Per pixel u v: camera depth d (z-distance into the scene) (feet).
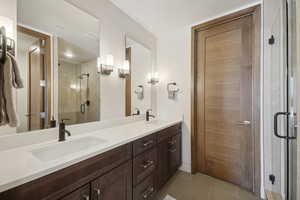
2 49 2.82
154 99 8.89
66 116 4.72
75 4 4.88
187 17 7.01
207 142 7.43
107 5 5.89
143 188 4.86
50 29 4.33
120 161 3.97
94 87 5.51
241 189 6.29
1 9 3.33
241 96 6.41
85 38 5.20
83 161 3.03
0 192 2.01
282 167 4.38
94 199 3.23
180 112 8.20
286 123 3.90
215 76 7.14
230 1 5.82
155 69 9.00
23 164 2.63
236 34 6.54
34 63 3.96
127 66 6.76
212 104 7.24
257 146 5.85
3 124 2.75
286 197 3.97
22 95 3.72
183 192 6.12
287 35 3.81
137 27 7.57
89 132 5.18
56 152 3.79
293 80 3.29
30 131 3.84
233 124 6.63
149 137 5.27
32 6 3.92
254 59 5.93
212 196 5.86
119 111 6.52
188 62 7.88
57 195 2.60
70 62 4.85
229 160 6.75
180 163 7.88
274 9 5.06
